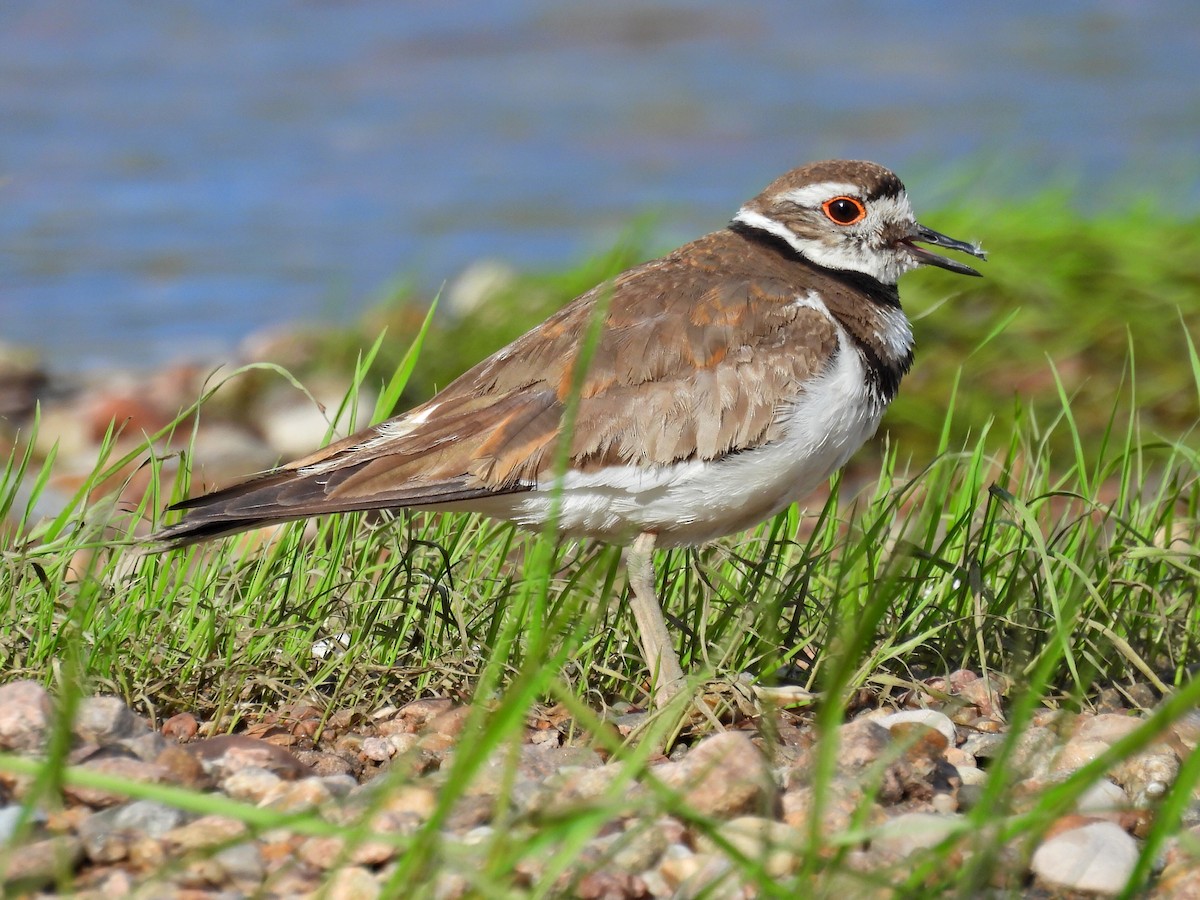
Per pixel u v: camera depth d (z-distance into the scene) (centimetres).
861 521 1077
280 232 3097
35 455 1997
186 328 2598
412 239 3008
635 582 1006
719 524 1030
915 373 1958
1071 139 3519
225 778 830
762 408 999
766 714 788
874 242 1125
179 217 3206
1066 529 1101
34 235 3077
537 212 3162
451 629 1024
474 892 658
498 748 860
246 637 984
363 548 1097
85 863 730
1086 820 793
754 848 746
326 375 2236
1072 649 1008
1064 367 1955
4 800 788
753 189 3262
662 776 802
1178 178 2925
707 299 1030
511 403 1001
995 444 1834
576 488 995
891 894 688
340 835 671
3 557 971
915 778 847
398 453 988
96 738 845
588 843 751
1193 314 1966
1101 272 2014
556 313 1061
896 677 985
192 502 954
